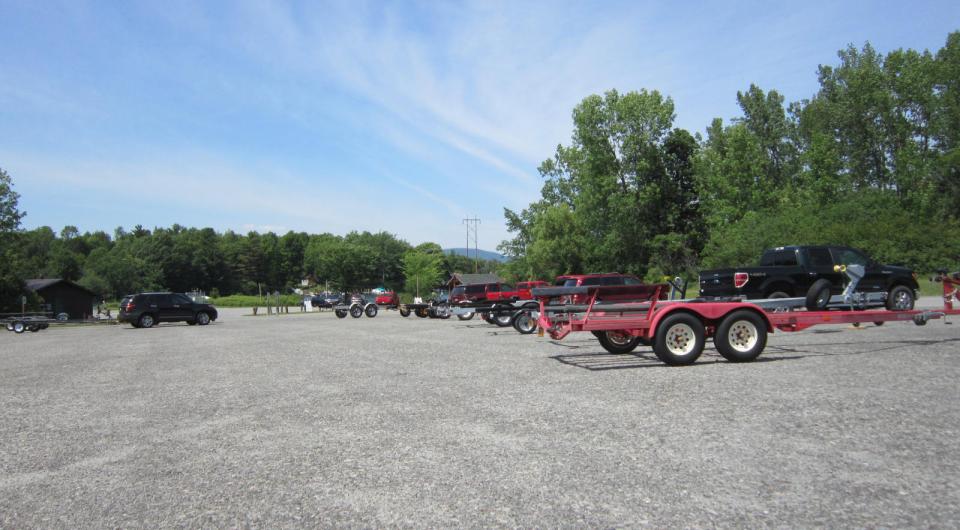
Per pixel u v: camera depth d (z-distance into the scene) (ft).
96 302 276.00
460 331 68.95
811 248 50.47
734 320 33.50
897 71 167.02
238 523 12.71
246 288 464.65
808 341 42.06
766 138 202.49
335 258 432.66
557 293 36.96
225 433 20.83
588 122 169.89
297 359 42.91
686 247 173.58
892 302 51.42
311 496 14.17
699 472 14.92
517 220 231.91
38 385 34.30
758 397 23.39
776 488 13.65
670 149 179.93
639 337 39.68
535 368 33.83
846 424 18.88
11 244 170.19
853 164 170.60
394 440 18.97
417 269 343.67
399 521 12.48
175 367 40.68
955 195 149.69
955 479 13.85
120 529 12.64
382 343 54.49
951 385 24.32
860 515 12.04
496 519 12.40
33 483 16.02
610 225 178.29
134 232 531.50
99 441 20.39
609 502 13.14
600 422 20.35
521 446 17.78
